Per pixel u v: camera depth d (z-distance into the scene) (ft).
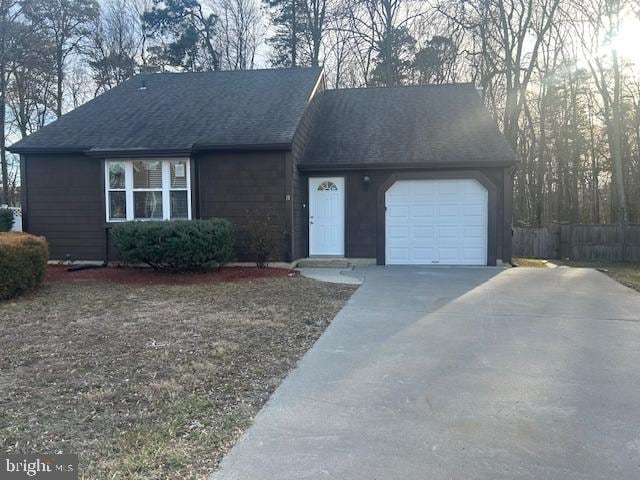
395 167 36.81
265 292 25.53
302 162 37.83
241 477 8.05
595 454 8.77
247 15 89.30
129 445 9.17
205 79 48.08
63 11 78.74
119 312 20.81
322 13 79.46
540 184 71.31
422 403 11.10
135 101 44.01
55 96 80.64
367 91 49.75
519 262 42.96
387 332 17.38
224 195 35.99
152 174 36.37
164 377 12.81
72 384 12.34
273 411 10.71
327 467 8.35
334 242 38.65
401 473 8.16
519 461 8.53
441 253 37.52
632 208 68.13
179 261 31.07
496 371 13.23
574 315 19.88
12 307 21.97
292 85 44.47
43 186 38.04
